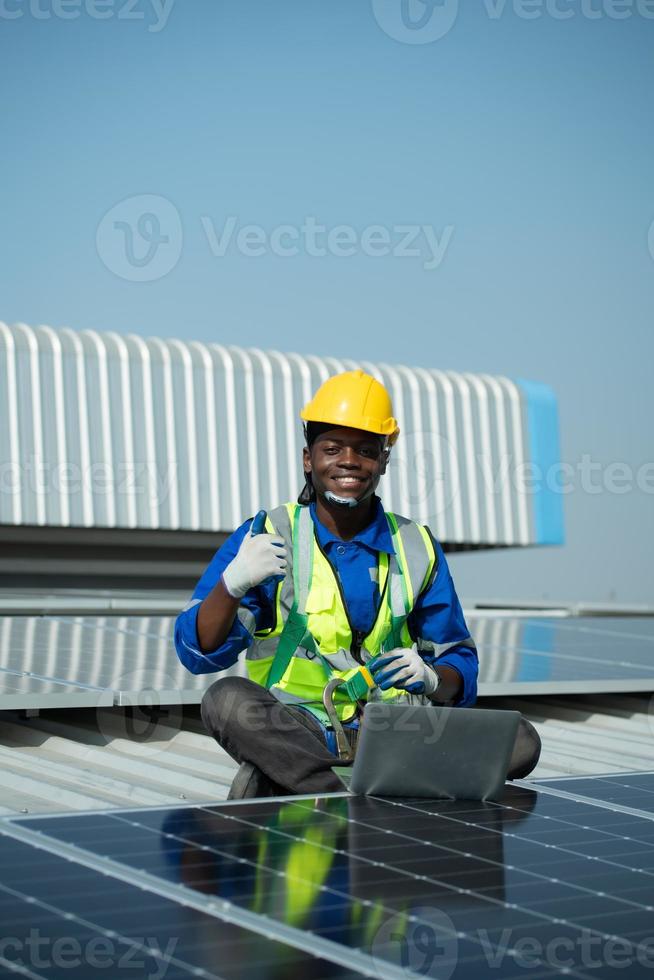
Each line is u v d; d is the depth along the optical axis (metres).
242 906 3.06
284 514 5.39
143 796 5.59
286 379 23.20
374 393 5.41
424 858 3.62
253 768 5.05
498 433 25.38
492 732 4.52
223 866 3.40
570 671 8.62
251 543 4.87
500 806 4.47
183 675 7.65
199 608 4.97
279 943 2.82
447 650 5.52
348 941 2.86
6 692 6.56
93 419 21.23
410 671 4.99
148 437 21.67
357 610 5.25
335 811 4.25
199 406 22.28
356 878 3.37
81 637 9.94
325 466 5.32
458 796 4.59
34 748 6.80
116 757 6.42
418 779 4.55
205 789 5.77
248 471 22.56
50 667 7.81
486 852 3.72
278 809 4.24
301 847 3.67
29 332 21.03
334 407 5.33
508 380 25.83
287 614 5.23
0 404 20.47
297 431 23.23
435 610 5.45
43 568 21.81
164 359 22.03
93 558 22.23
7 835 3.61
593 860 3.68
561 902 3.24
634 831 4.08
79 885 3.14
